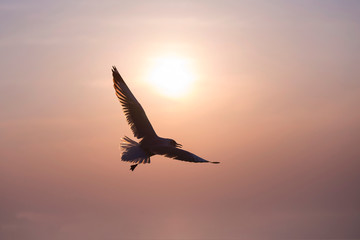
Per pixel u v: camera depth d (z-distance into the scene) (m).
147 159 8.87
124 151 9.15
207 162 7.84
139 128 9.59
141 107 9.94
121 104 9.95
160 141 9.34
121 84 10.13
